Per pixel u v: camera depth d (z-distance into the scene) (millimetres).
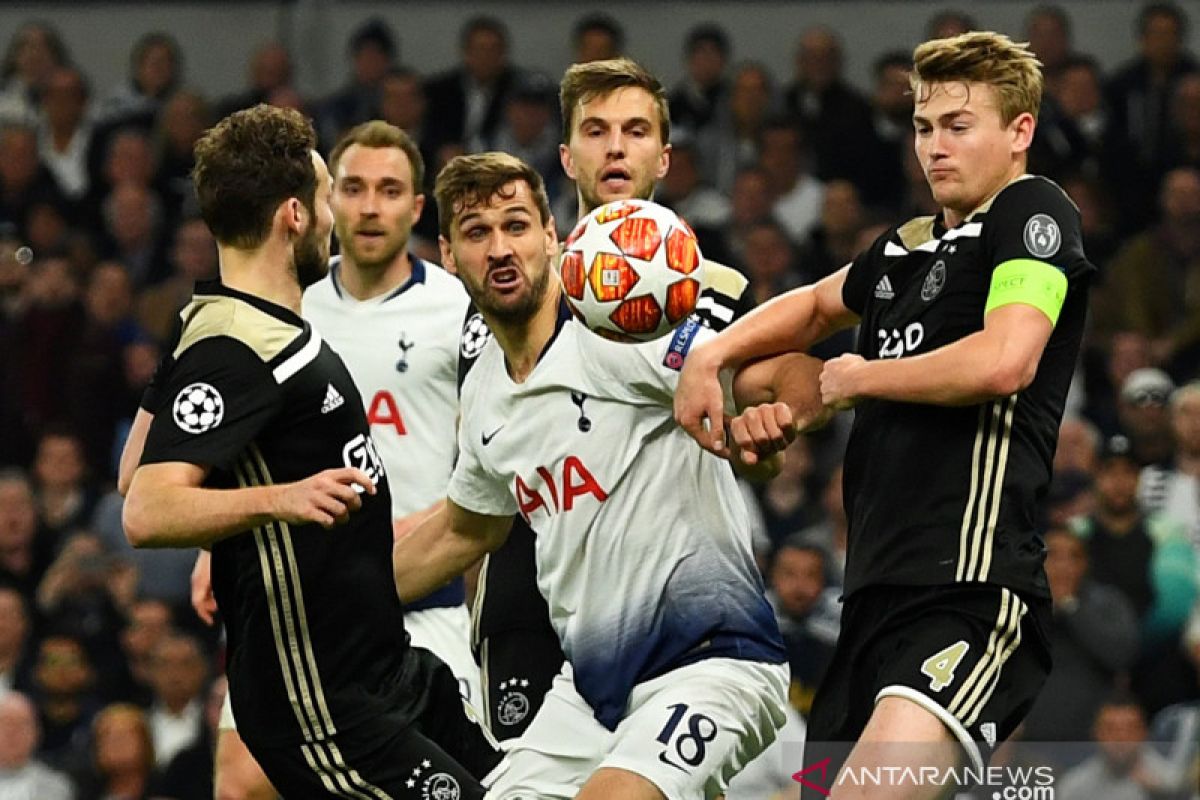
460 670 21375
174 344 16359
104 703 32844
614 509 16453
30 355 39938
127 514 15000
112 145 45250
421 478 21766
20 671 33438
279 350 15383
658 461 16453
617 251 15766
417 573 18062
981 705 14758
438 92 44500
